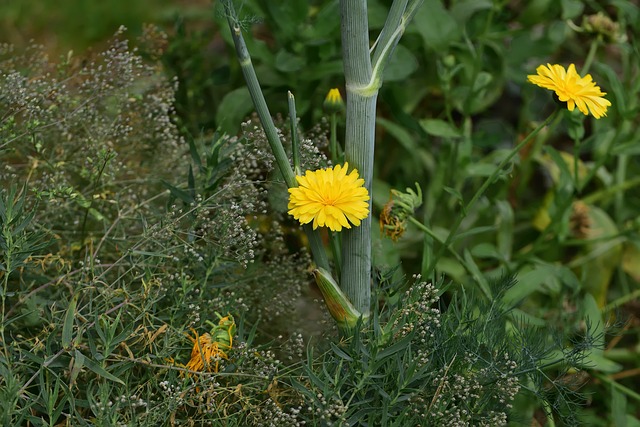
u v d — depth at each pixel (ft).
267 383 3.18
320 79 4.02
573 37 4.60
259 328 3.58
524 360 3.20
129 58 3.57
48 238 3.51
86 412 3.24
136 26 5.42
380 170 4.33
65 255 3.50
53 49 5.34
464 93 4.11
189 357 3.28
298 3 3.96
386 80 3.92
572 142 4.61
